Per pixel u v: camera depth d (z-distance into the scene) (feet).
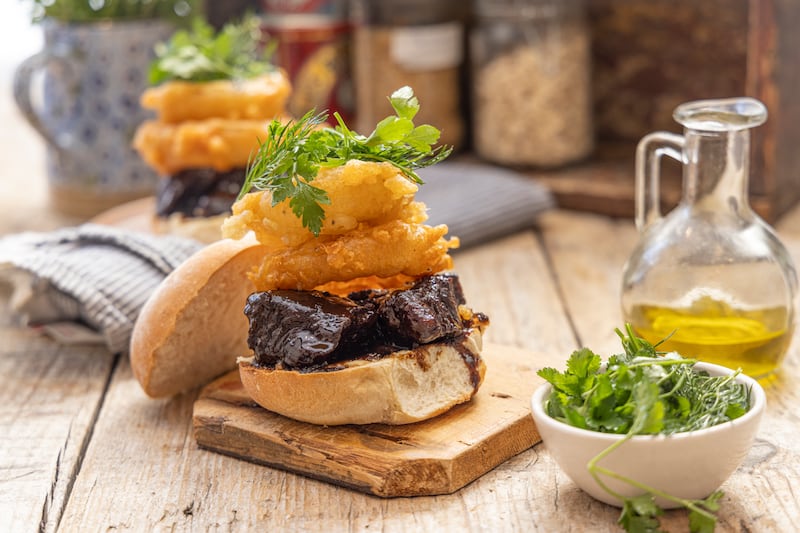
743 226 2.86
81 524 2.49
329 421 2.62
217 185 3.43
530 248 3.78
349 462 2.54
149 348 2.79
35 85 5.52
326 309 2.60
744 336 2.80
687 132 2.87
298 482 2.59
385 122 2.60
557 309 3.34
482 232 3.75
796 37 3.83
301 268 2.63
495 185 3.89
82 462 2.70
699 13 4.26
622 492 2.40
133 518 2.50
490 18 4.18
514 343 3.16
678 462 2.36
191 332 2.82
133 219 3.65
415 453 2.53
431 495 2.53
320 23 4.30
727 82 4.29
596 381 2.44
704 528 2.34
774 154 3.77
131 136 4.02
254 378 2.64
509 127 4.22
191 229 3.39
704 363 2.56
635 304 2.89
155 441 2.76
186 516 2.50
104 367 3.11
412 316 2.58
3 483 2.64
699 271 2.83
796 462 2.59
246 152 3.41
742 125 2.79
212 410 2.72
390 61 4.29
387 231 2.63
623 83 4.43
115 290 3.07
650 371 2.43
